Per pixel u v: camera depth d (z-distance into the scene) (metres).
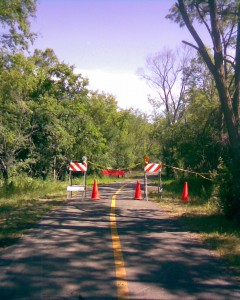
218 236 9.92
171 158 42.12
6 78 20.66
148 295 5.84
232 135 12.40
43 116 33.16
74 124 40.00
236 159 12.20
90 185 33.44
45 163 34.78
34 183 27.69
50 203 16.81
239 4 13.84
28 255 7.95
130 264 7.41
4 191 20.34
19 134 30.00
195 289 6.14
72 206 15.79
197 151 24.91
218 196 12.80
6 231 10.30
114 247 8.70
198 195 19.81
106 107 65.19
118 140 66.25
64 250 8.40
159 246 8.89
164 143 48.41
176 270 7.11
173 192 22.56
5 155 29.42
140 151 80.31
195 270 7.12
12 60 19.69
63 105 39.69
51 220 12.16
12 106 26.00
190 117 32.72
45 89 36.81
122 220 12.41
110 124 64.62
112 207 15.55
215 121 23.95
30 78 24.59
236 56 14.12
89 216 13.12
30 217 12.69
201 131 25.89
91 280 6.47
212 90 33.94
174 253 8.30
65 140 35.50
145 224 11.73
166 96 56.97
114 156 65.50
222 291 6.08
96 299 5.66
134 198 19.12
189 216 13.23
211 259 7.87
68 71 41.12
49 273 6.81
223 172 12.97
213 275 6.86
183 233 10.41
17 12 18.08
